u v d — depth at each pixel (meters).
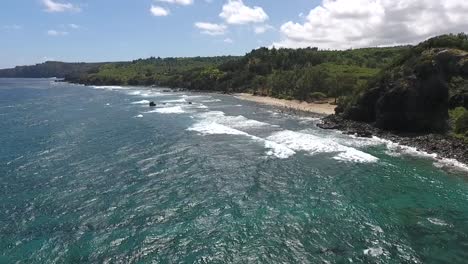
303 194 39.75
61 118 92.44
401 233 31.44
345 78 123.38
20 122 86.81
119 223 33.75
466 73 65.81
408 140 59.88
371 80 75.25
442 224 32.91
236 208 36.56
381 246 29.52
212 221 34.00
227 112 100.62
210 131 72.00
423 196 38.72
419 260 27.64
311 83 126.69
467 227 32.38
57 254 28.92
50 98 154.75
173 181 44.09
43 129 76.75
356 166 48.22
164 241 30.72
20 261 28.03
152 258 28.41
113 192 40.84
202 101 133.25
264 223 33.47
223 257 28.39
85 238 31.22
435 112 63.75
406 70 67.19
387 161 50.00
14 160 52.94
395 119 65.94
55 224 33.66
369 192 40.00
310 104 115.06
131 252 29.19
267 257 28.27
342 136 65.69
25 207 37.16
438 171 45.62
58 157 54.38
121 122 84.31
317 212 35.47
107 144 62.09
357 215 34.78
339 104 87.25
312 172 46.34
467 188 40.41
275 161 51.03
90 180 44.56
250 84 173.25
